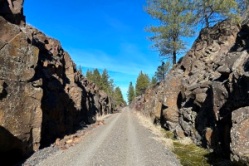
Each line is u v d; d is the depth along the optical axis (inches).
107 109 3004.4
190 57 1084.5
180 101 978.1
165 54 1430.9
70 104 1087.0
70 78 1302.9
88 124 1456.7
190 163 488.1
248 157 351.3
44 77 842.8
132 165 482.9
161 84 1610.5
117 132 971.3
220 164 440.8
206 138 586.6
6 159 575.5
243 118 389.4
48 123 818.2
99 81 4138.8
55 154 625.9
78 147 689.0
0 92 553.0
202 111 682.8
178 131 791.7
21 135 599.8
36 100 663.8
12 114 583.8
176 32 1339.8
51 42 1113.4
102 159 529.7
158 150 617.9
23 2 794.8
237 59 546.0
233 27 949.2
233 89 482.9
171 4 1298.0
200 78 848.3
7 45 599.5
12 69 605.6
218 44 957.8
